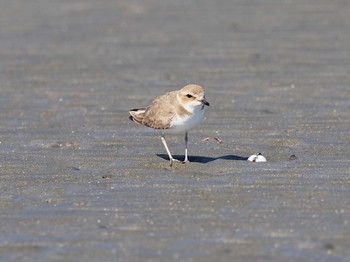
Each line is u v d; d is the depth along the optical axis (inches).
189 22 885.2
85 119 553.9
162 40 806.5
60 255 327.3
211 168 441.7
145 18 916.0
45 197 399.2
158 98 446.9
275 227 350.9
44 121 551.5
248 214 367.9
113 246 335.6
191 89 429.1
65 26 884.6
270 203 382.0
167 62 719.7
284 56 724.7
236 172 432.8
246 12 931.3
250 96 602.9
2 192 408.2
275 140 495.2
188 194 398.3
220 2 1000.2
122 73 685.3
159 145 491.5
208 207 378.9
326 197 388.5
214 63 709.3
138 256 324.8
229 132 515.5
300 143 487.8
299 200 384.8
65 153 477.7
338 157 456.4
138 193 402.0
